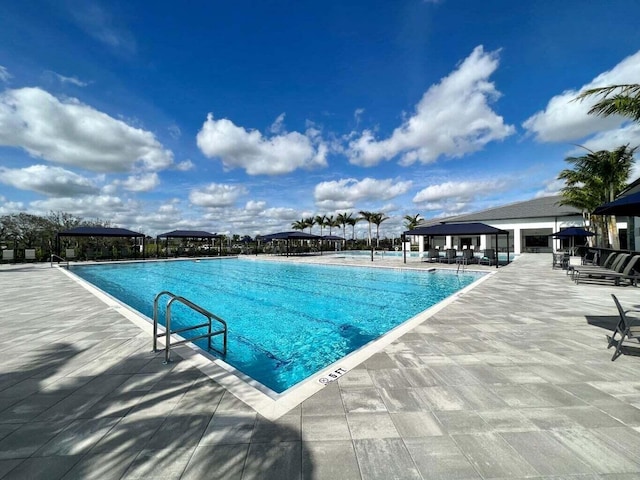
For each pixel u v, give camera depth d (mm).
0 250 20656
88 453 1855
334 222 46625
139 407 2410
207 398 2549
